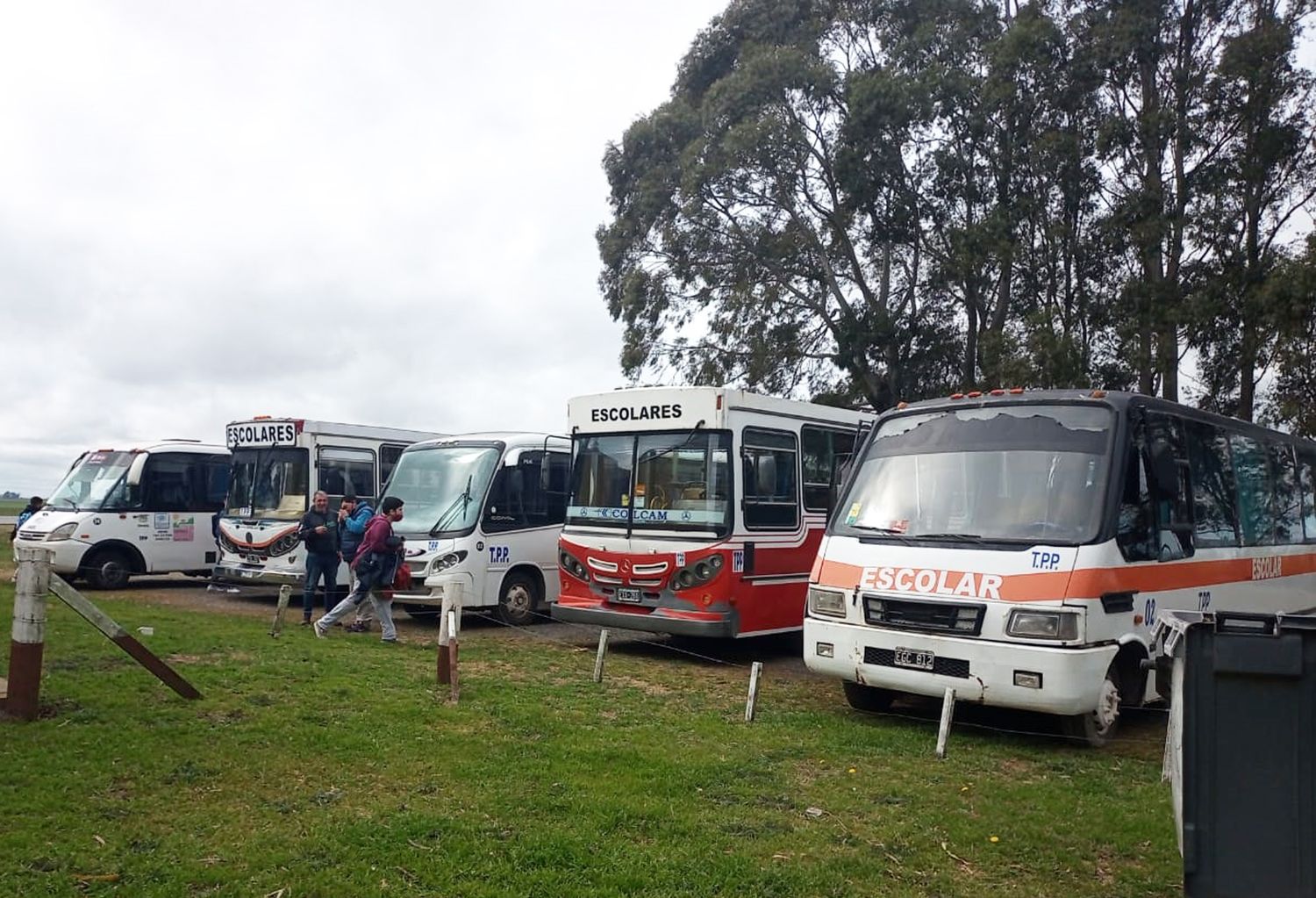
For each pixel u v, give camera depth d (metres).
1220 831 4.69
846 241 32.09
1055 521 8.93
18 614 7.92
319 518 15.29
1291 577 12.45
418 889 5.19
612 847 5.85
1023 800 7.17
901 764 8.04
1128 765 8.27
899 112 27.41
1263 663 4.65
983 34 29.70
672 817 6.39
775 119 29.70
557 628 16.19
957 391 30.44
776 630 13.54
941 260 29.05
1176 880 5.80
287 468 18.44
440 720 8.64
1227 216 25.23
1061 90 26.72
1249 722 4.69
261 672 10.09
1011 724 9.84
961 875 5.82
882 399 31.98
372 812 6.27
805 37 31.86
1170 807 7.11
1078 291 27.12
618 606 13.56
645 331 33.59
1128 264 26.44
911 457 10.07
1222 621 4.78
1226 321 24.56
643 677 11.70
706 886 5.37
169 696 8.81
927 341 31.16
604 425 14.12
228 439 19.22
